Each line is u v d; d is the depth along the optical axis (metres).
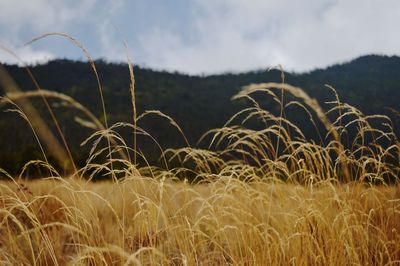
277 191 3.24
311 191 3.07
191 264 2.80
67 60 153.00
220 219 3.08
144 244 3.25
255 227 2.94
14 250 2.86
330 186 3.14
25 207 2.61
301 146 3.21
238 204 3.16
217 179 3.17
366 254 2.99
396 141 3.39
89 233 3.10
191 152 3.26
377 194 3.59
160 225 3.46
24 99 1.90
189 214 3.66
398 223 3.38
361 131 3.38
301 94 3.06
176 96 135.12
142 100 123.44
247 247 2.94
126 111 109.44
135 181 2.81
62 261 3.20
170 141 89.38
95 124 2.42
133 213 3.58
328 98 121.88
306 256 2.96
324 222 3.08
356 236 3.31
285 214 3.08
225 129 3.31
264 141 3.29
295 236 3.01
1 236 3.14
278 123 3.26
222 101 131.75
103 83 136.25
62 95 2.18
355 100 118.12
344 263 2.97
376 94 124.06
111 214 4.11
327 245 3.07
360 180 3.30
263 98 103.81
